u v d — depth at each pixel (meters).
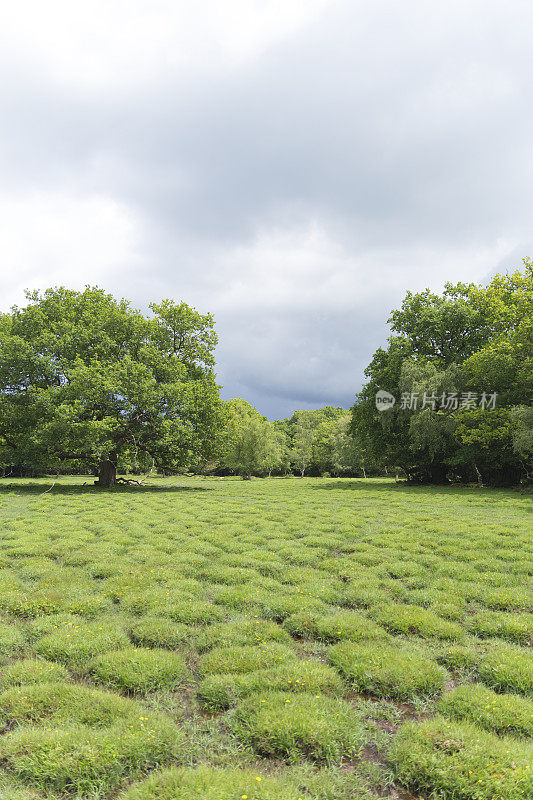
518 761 4.57
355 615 8.80
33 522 18.81
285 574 11.51
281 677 6.26
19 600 9.13
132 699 6.01
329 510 23.83
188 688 6.39
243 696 5.93
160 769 4.68
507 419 34.94
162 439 36.97
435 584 10.72
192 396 37.38
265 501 28.53
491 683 6.46
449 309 44.78
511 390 36.47
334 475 96.88
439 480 45.72
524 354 35.28
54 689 5.92
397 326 48.78
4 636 7.54
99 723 5.29
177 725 5.44
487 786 4.29
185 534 16.58
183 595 9.68
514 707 5.57
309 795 4.26
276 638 7.76
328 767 4.75
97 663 6.73
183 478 78.19
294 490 38.50
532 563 12.23
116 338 39.66
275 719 5.22
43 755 4.65
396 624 8.32
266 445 71.81
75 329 36.69
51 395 33.56
